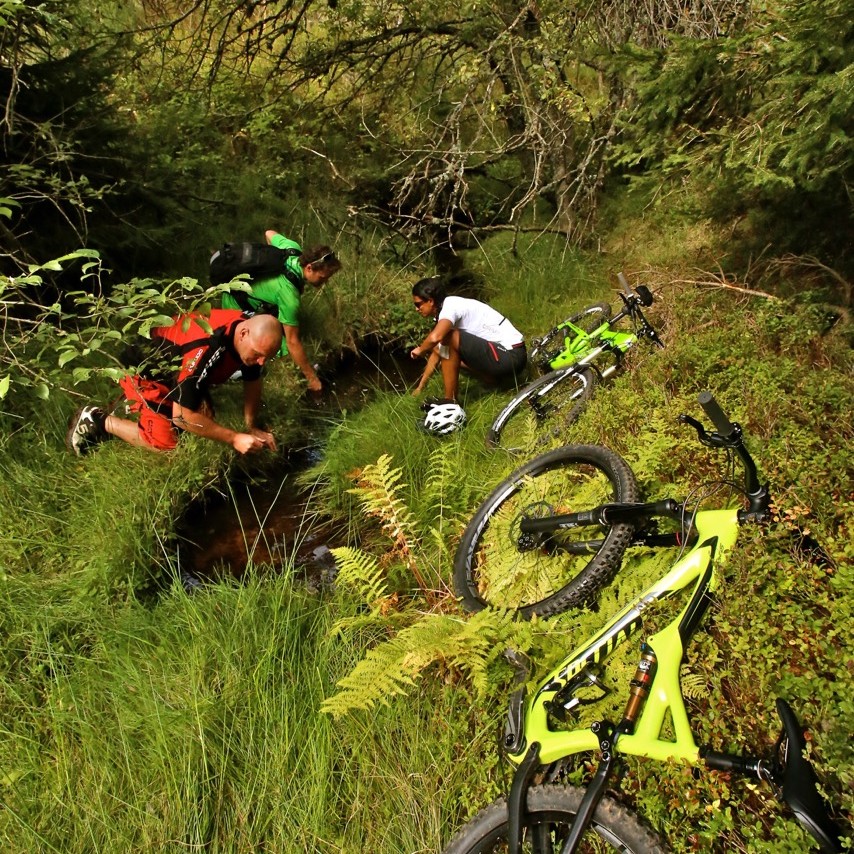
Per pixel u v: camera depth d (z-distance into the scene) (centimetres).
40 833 242
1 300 271
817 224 439
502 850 194
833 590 218
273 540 405
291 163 751
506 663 260
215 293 264
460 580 308
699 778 200
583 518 264
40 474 399
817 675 205
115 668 293
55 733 269
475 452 418
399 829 233
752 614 213
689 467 305
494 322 459
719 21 502
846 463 270
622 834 170
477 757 246
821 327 389
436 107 728
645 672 194
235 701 273
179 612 324
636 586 255
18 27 435
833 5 314
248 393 442
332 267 475
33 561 359
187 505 416
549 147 590
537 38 545
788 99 349
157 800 246
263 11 772
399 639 269
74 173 510
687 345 394
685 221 517
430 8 654
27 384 263
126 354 392
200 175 680
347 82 867
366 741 258
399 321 613
